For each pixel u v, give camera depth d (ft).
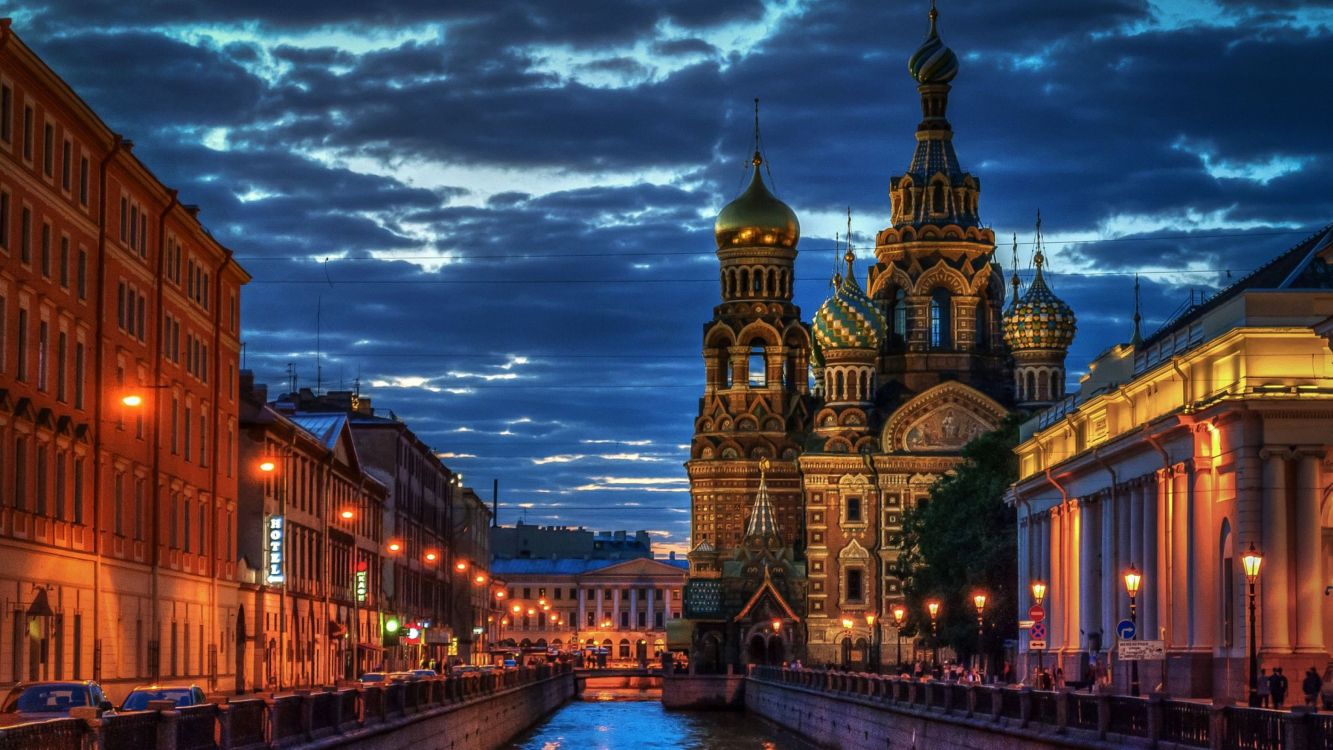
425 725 250.37
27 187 222.07
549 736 424.87
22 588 219.00
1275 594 253.65
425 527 599.16
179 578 299.17
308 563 399.65
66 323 239.50
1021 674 402.93
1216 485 270.46
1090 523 347.56
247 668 346.95
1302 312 261.24
